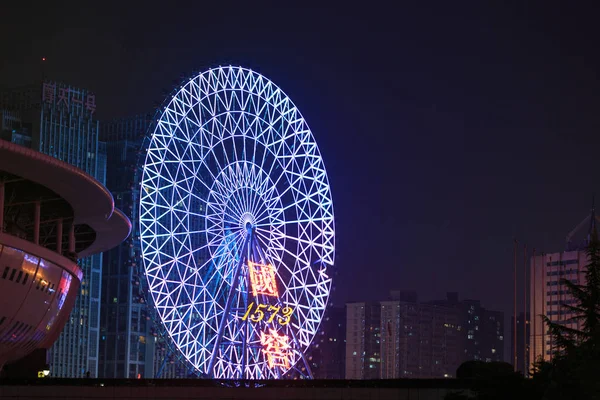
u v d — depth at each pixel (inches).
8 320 4220.0
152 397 4062.5
